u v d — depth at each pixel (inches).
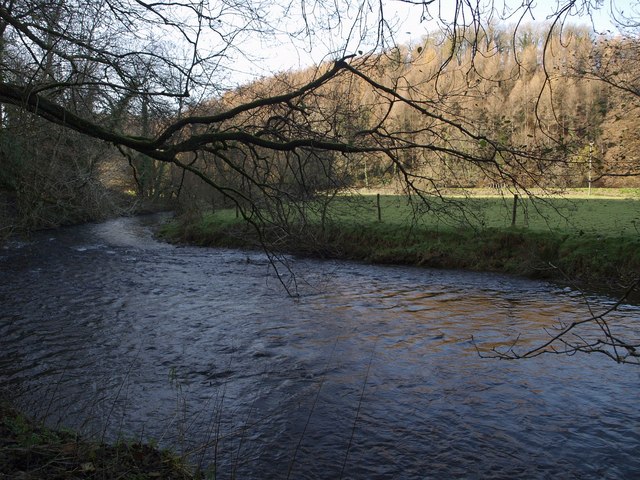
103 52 265.0
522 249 714.2
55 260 818.2
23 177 361.1
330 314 498.3
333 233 847.7
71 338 420.5
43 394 305.9
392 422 276.5
